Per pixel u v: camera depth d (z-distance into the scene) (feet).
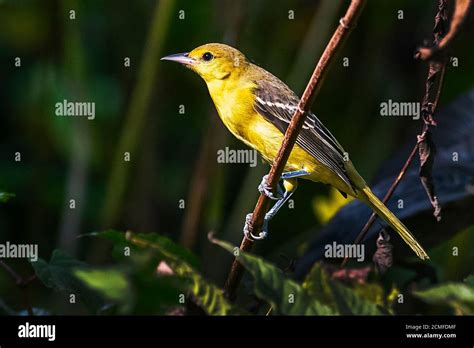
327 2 42.11
